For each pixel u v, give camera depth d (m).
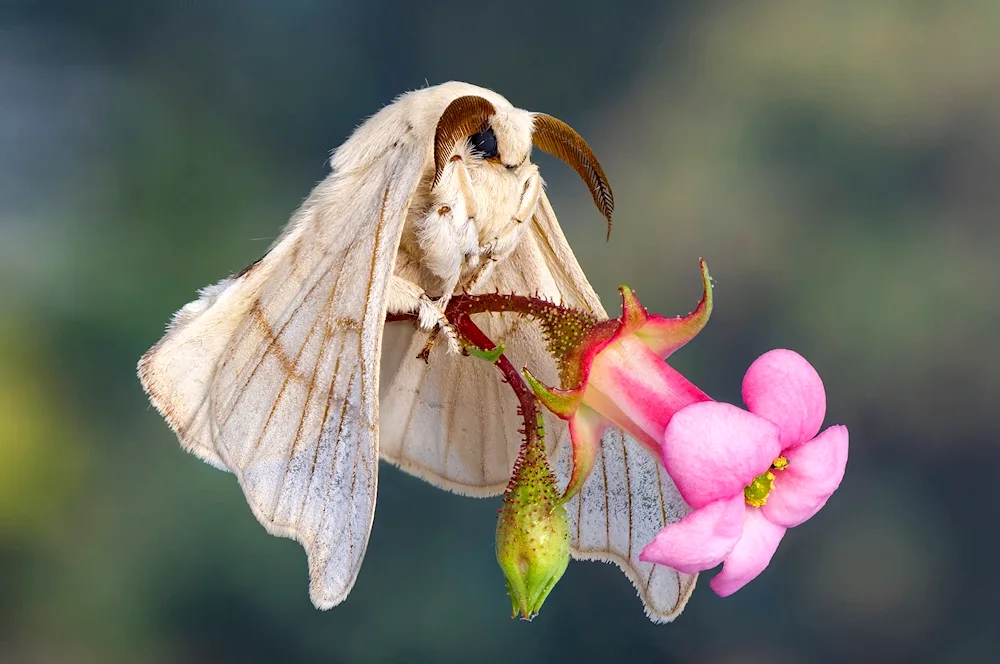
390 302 0.19
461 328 0.19
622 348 0.19
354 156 0.19
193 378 0.19
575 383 0.19
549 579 0.19
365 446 0.19
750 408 0.18
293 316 0.19
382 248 0.19
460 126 0.19
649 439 0.19
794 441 0.18
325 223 0.19
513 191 0.19
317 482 0.19
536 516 0.19
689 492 0.18
